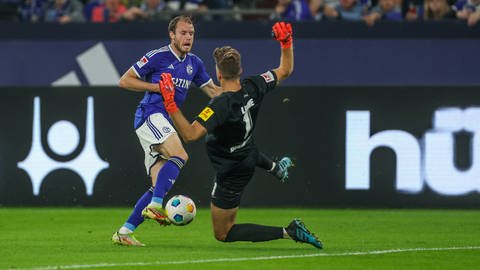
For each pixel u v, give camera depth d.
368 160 53.56
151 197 34.75
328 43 57.38
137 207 34.81
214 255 31.50
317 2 62.41
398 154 53.34
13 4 65.56
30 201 54.84
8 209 53.41
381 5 61.44
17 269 28.14
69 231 41.25
